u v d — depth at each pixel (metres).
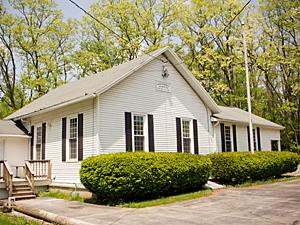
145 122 15.89
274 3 30.94
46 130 17.47
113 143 14.27
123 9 31.27
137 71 15.96
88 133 14.31
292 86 30.58
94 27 33.34
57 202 13.05
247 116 25.16
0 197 15.17
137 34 31.89
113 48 32.94
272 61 30.00
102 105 14.16
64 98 15.77
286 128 34.19
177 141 17.23
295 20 30.23
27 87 32.62
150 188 12.28
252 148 18.00
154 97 16.55
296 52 29.83
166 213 9.69
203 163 14.66
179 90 18.03
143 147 15.65
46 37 32.69
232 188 15.30
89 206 11.67
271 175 18.67
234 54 31.22
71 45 34.22
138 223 8.35
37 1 31.81
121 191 11.60
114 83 14.21
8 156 18.38
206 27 30.53
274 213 9.02
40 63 32.56
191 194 13.25
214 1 30.94
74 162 14.93
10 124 20.05
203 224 8.05
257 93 35.97
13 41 31.81
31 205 12.33
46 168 16.88
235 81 36.91
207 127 19.36
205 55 31.14
